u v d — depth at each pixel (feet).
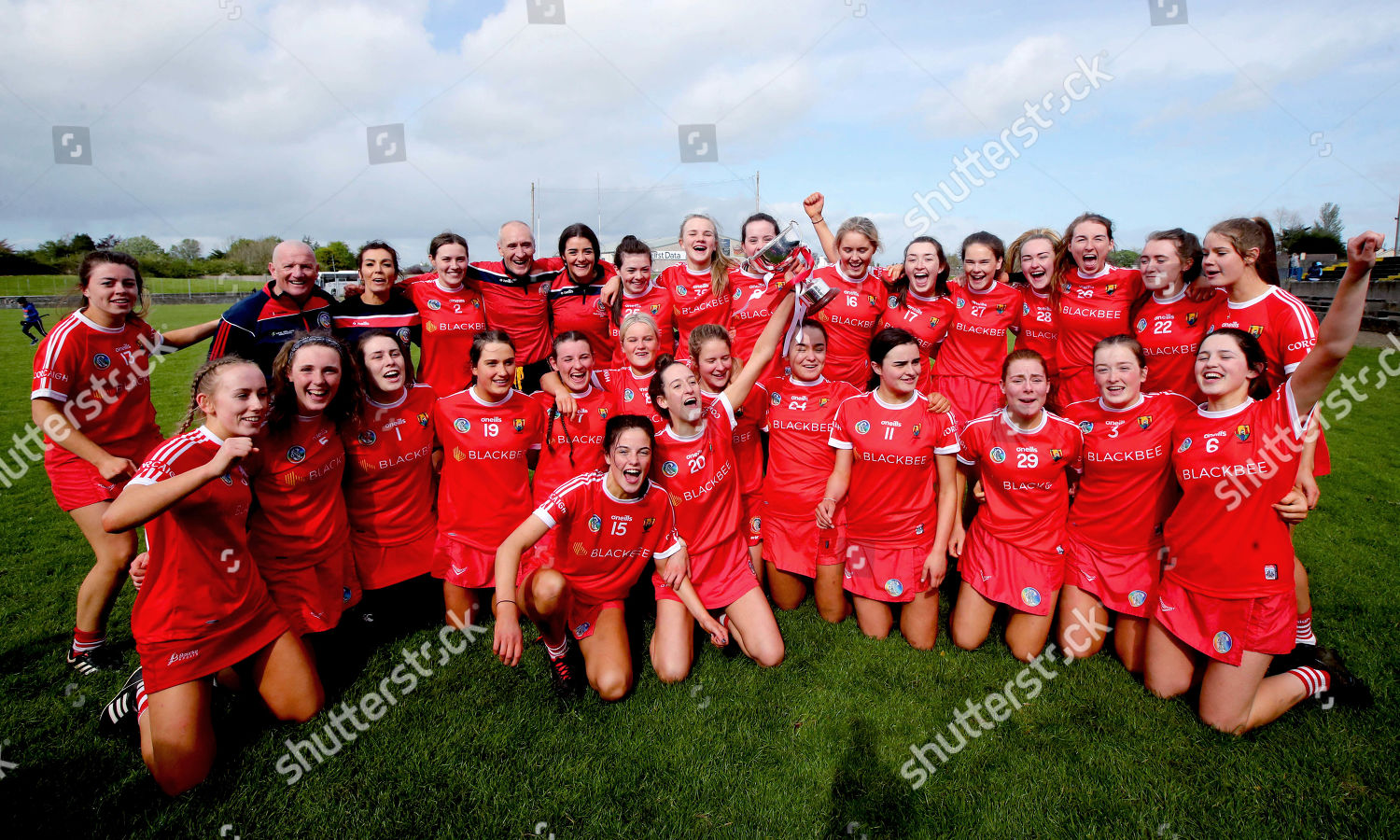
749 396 15.58
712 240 17.89
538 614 12.05
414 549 14.78
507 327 18.53
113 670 12.96
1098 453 13.12
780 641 13.32
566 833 9.29
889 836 9.18
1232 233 13.14
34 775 10.26
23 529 19.80
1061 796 9.82
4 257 140.67
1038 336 17.99
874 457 14.01
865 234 16.60
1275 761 10.37
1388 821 9.18
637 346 14.94
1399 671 12.38
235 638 10.88
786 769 10.37
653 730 11.28
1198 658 12.22
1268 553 11.21
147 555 10.75
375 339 13.62
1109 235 15.93
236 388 10.45
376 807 9.73
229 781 10.21
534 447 15.10
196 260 175.73
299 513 12.64
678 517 13.79
